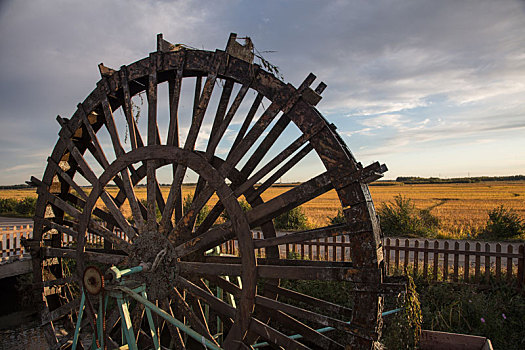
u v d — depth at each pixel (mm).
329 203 39875
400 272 6867
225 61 4406
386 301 5402
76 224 6312
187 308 4395
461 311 5465
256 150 4859
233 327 4070
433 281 6477
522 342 4918
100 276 3832
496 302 5504
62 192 6109
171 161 4980
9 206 29641
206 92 4477
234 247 9094
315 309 6180
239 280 5844
